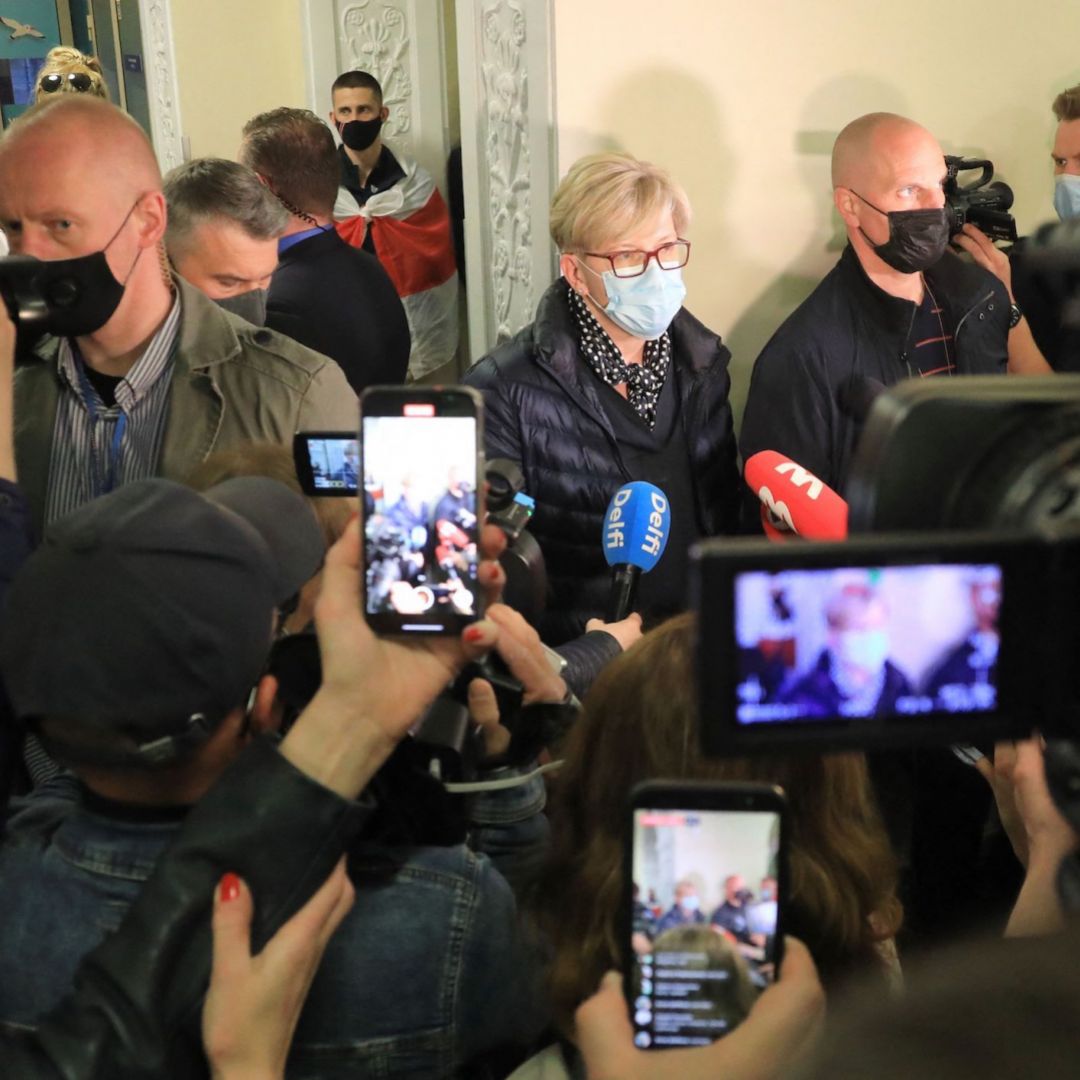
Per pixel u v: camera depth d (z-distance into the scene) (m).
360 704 0.97
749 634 0.69
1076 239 1.01
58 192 1.74
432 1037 1.08
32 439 1.92
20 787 1.80
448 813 1.10
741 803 0.86
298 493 1.29
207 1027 0.92
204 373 1.93
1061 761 0.72
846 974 1.02
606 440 2.46
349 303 3.10
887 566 0.69
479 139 3.33
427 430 0.98
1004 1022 0.43
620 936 0.88
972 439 0.78
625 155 2.44
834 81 2.96
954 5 3.04
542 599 1.41
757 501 2.61
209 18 5.24
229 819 0.95
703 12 2.82
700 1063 0.82
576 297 2.49
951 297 2.72
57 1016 0.94
